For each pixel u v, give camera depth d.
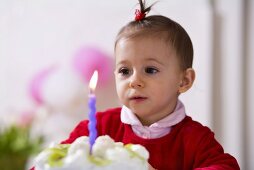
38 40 1.99
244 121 2.06
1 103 1.98
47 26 1.99
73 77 1.91
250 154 2.06
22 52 1.99
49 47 1.98
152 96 0.94
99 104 1.94
